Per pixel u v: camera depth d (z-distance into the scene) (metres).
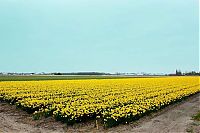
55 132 16.83
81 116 18.95
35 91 33.00
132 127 17.72
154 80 64.25
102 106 21.20
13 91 31.62
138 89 38.69
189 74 156.12
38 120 19.98
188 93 36.88
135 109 20.52
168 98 28.89
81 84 46.00
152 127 17.66
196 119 20.67
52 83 46.53
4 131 16.28
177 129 17.03
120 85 45.59
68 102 23.73
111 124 17.75
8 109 24.31
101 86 42.62
